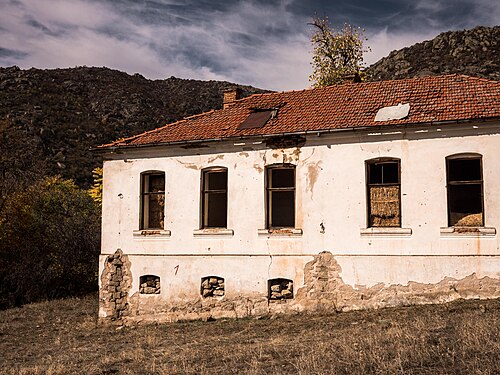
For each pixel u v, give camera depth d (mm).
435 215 16953
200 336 16422
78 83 87562
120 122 76000
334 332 14688
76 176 56844
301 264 18266
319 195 18297
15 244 33406
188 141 19703
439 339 11906
